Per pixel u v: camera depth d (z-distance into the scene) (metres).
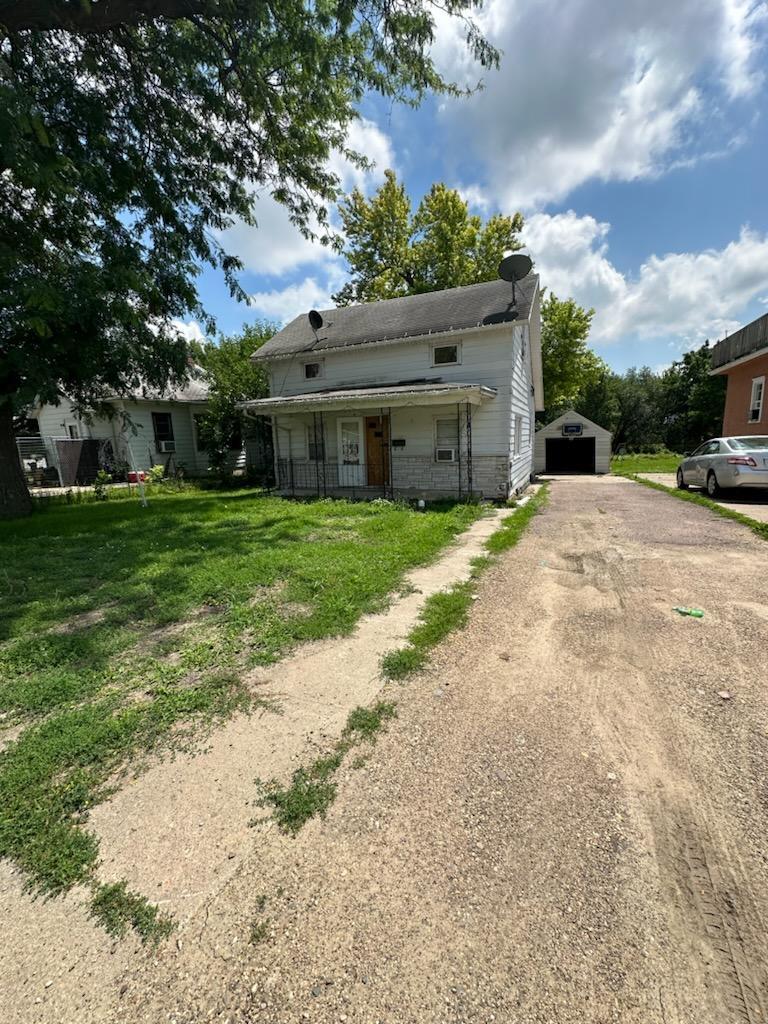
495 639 3.78
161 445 20.59
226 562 5.84
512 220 25.33
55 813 2.05
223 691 3.02
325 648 3.62
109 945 1.51
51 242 9.26
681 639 3.67
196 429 21.75
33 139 6.41
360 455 14.36
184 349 11.05
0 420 10.97
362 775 2.26
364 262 27.06
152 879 1.73
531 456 19.72
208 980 1.40
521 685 3.07
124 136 8.52
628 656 3.43
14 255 7.39
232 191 9.44
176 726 2.67
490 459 12.30
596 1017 1.28
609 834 1.90
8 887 1.72
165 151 8.77
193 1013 1.31
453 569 5.72
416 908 1.60
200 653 3.53
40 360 9.03
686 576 5.22
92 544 7.42
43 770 2.30
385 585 4.94
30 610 4.54
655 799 2.08
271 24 6.70
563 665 3.33
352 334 14.50
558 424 25.45
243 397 18.97
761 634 3.70
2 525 9.48
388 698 2.94
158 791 2.18
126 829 1.97
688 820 1.96
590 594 4.79
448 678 3.18
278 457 16.00
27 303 7.27
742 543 6.64
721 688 2.97
